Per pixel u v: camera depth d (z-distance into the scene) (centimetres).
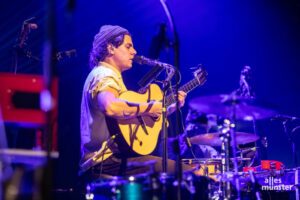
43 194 198
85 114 392
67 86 585
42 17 560
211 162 426
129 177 302
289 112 653
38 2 562
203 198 317
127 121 385
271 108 339
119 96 394
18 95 265
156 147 441
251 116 375
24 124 266
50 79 204
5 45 553
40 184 203
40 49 557
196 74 436
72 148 563
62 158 553
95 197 334
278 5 691
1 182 215
